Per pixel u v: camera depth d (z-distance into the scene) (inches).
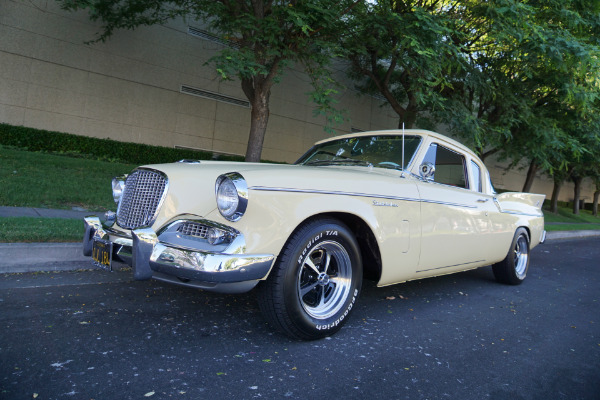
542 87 497.4
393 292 177.3
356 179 120.6
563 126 526.0
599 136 505.7
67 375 85.3
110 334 107.5
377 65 610.9
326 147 171.8
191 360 96.3
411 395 89.1
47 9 506.0
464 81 444.1
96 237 119.5
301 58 353.1
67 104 525.7
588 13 402.9
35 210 253.3
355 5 370.3
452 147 165.5
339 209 112.1
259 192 98.3
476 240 168.1
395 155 152.4
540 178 1392.7
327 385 90.0
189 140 633.0
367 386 91.2
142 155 565.0
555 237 534.3
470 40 434.9
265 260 97.7
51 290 140.4
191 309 131.4
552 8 386.6
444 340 124.4
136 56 575.2
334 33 359.3
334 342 114.7
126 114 572.4
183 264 95.8
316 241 108.4
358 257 119.5
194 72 629.9
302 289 110.9
